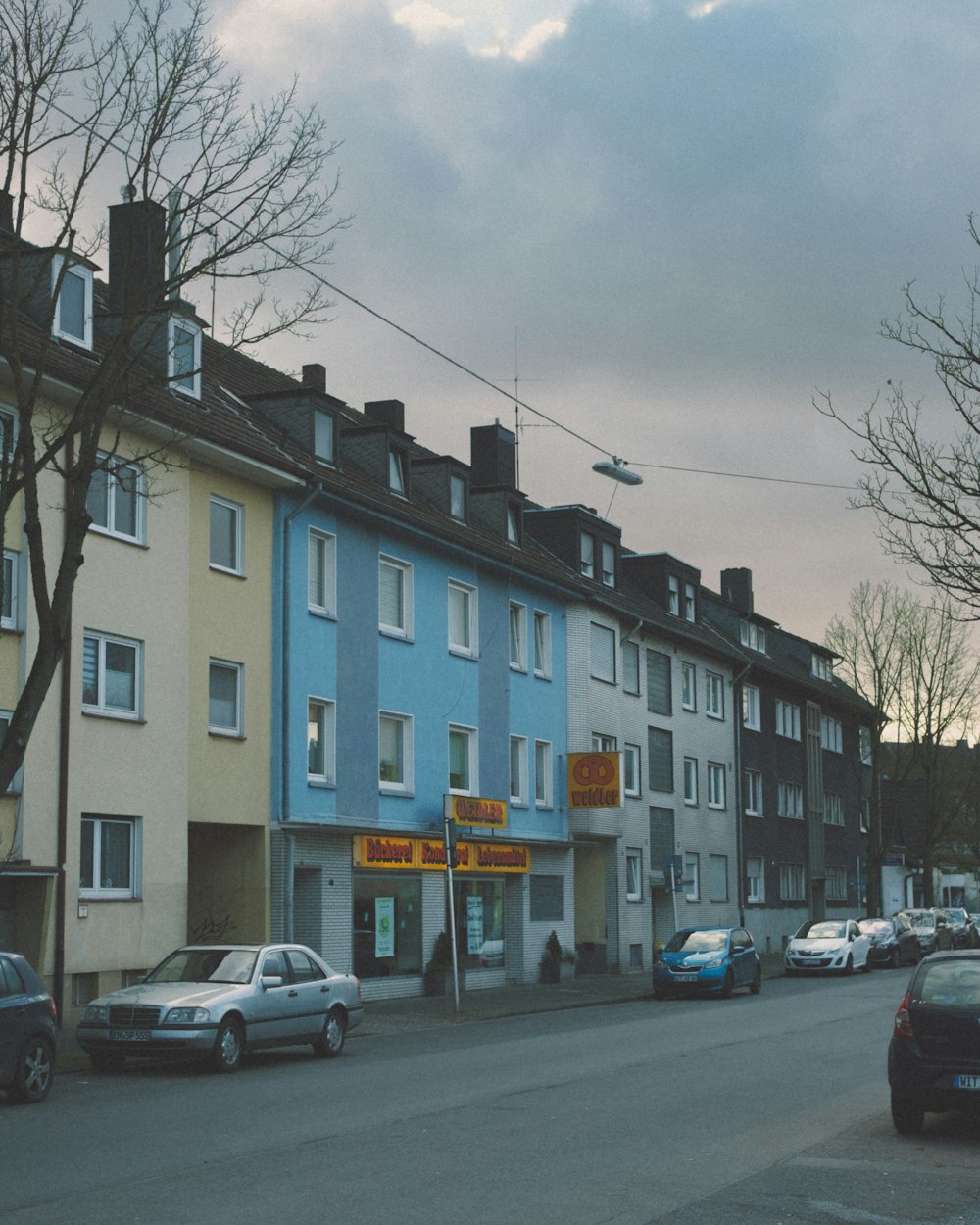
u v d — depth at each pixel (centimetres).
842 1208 899
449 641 3331
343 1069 1728
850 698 6431
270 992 1797
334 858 2800
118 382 1620
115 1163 1048
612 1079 1576
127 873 2278
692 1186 965
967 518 1616
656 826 4438
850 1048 1933
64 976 2091
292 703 2694
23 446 1543
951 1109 1187
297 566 2741
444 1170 1016
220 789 2494
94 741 2195
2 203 1812
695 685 4878
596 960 4012
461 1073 1652
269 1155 1080
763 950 5372
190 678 2434
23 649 2067
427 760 3189
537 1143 1138
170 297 2569
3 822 2009
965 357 1611
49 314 1583
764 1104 1369
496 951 3516
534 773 3722
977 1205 916
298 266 1675
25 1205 895
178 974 1825
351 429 3222
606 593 4222
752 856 5338
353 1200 908
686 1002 3141
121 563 2273
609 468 3253
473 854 3328
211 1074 1686
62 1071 1720
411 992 3077
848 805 6631
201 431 2391
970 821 7750
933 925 5075
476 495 3772
